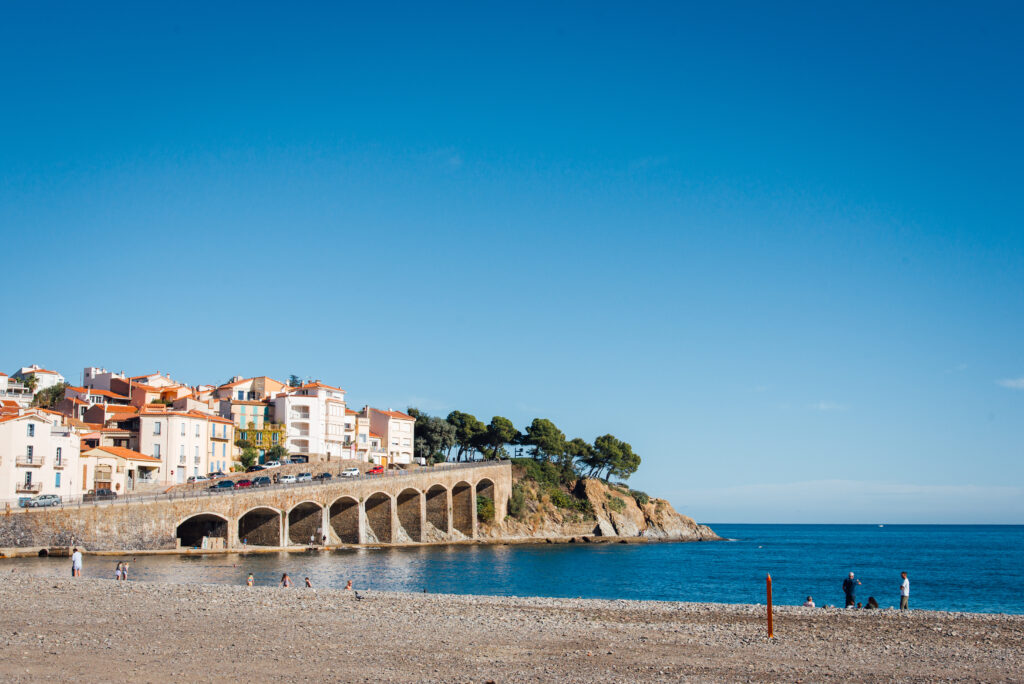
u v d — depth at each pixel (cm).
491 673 3184
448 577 10056
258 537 12525
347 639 3875
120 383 18462
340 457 19762
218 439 16688
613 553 16462
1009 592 10519
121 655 3359
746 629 4391
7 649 3447
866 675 3272
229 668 3161
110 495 11494
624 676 3161
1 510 9594
